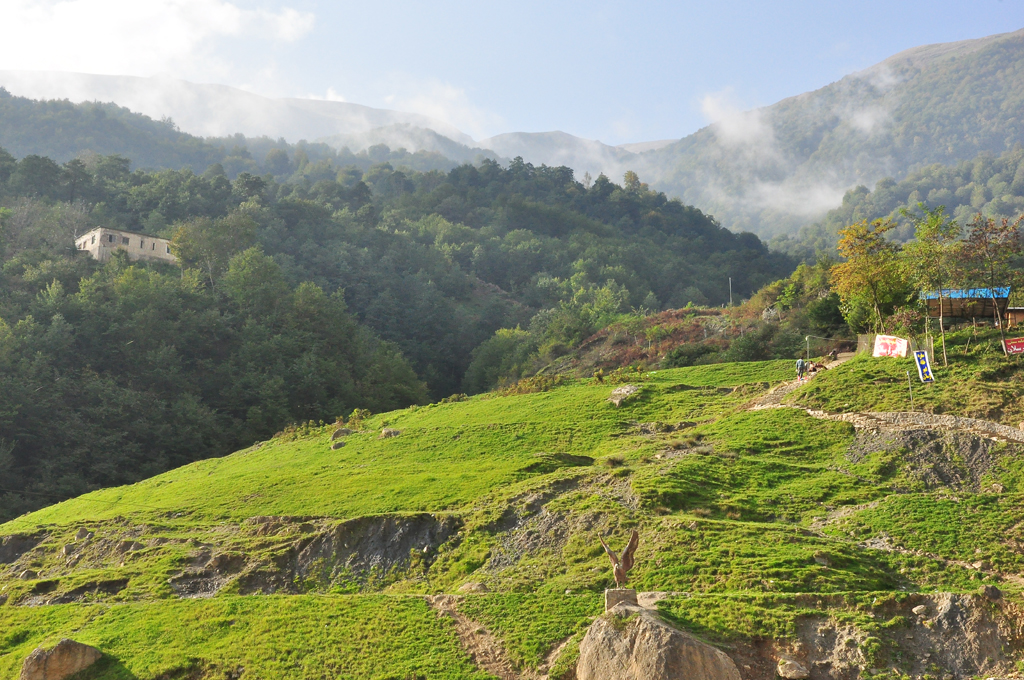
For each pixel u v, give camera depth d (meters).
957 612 20.11
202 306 118.00
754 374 60.94
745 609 21.69
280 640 26.02
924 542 26.28
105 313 101.75
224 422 96.06
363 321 167.25
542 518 32.28
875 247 50.09
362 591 30.67
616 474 34.88
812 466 34.62
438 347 161.75
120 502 52.06
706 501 31.23
